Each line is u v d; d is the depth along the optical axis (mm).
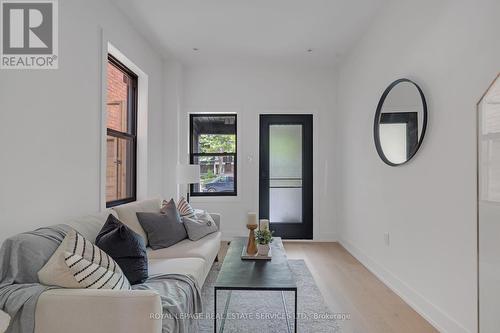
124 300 1410
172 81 4676
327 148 4961
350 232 4301
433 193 2305
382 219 3211
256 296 2752
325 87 4965
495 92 1684
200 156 5066
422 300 2436
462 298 1984
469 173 1916
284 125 5004
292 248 4516
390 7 3012
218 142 5066
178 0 3039
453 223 2072
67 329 1404
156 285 1948
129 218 2838
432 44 2316
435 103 2283
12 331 1394
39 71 2105
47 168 2168
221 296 2742
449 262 2115
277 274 2137
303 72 4969
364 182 3742
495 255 1678
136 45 3664
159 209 3359
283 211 5004
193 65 4922
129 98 3879
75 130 2471
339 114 4848
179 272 2189
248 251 2578
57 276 1489
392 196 2982
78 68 2506
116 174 3545
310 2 3096
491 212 1705
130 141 3885
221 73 4965
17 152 1930
